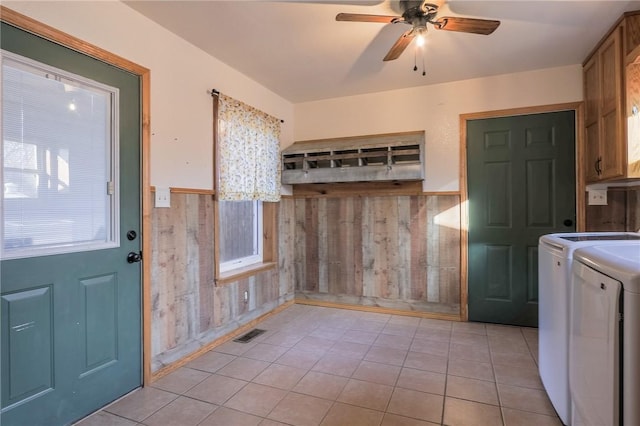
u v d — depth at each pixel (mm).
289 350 2818
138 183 2221
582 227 3105
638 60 2230
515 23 2379
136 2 2105
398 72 3230
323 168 3609
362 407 2023
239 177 3123
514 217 3328
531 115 3254
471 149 3451
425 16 2027
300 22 2354
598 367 1382
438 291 3580
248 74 3254
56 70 1787
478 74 3311
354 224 3895
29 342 1699
